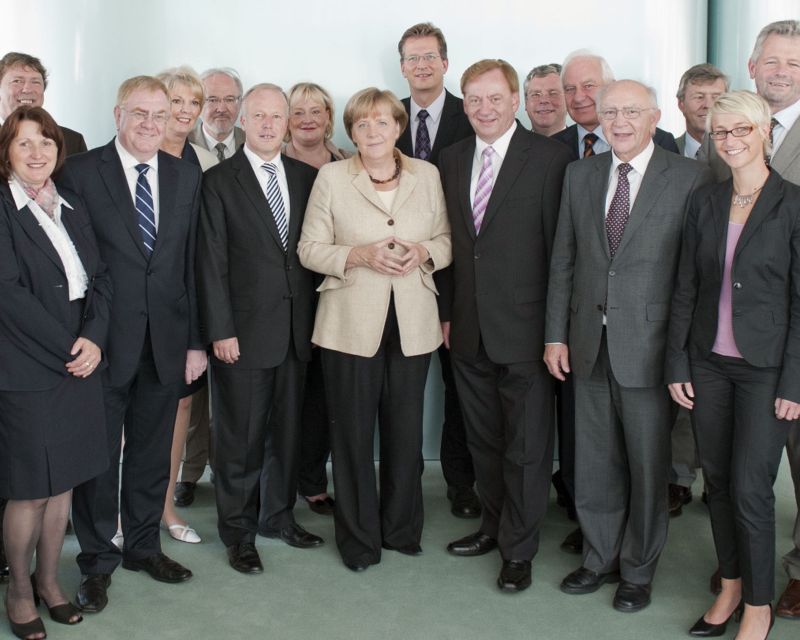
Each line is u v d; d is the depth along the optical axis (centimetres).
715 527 296
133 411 333
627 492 332
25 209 282
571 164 322
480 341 342
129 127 308
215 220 341
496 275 334
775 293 272
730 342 279
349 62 492
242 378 349
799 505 323
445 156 352
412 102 436
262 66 489
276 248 347
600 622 307
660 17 499
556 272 324
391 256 329
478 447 358
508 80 330
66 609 306
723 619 296
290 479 373
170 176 324
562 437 398
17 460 282
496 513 361
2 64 385
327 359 348
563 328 324
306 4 488
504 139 337
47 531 301
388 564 355
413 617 311
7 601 296
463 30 495
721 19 510
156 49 482
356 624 306
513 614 313
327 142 431
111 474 326
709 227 282
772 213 271
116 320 312
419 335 342
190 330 338
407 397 350
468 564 355
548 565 354
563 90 427
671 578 341
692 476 414
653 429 311
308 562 357
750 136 270
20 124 281
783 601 312
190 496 422
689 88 410
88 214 305
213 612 314
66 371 286
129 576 343
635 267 303
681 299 292
